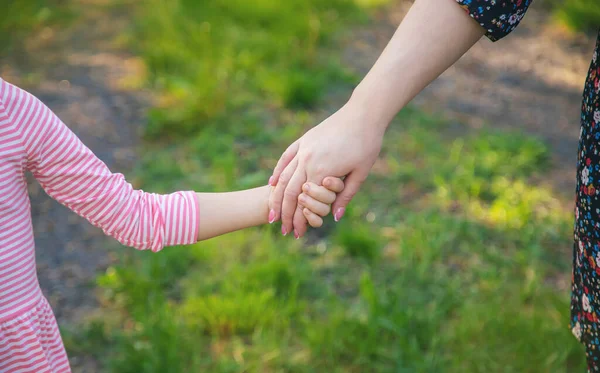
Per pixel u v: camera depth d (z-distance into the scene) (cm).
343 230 280
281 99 387
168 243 136
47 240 280
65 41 448
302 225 143
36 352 129
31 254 129
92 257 272
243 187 307
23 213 126
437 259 274
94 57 428
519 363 221
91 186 130
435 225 291
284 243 279
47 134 126
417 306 245
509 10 124
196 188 308
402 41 131
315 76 418
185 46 428
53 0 500
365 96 134
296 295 249
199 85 379
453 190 320
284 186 140
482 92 432
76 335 231
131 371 214
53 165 128
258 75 407
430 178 329
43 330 132
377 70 133
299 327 235
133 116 368
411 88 132
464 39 129
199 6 481
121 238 134
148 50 420
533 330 231
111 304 247
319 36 468
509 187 324
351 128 135
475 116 399
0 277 123
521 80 451
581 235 131
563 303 241
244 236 281
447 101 416
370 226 294
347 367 221
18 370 129
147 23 459
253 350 223
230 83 399
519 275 267
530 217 302
